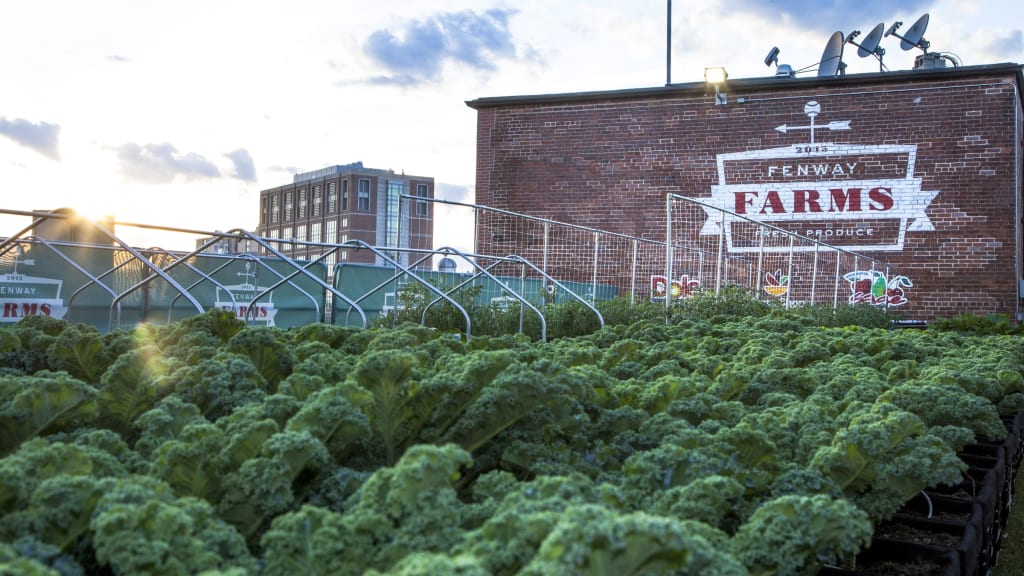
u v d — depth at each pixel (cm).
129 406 279
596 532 130
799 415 335
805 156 2111
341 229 10900
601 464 264
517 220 2298
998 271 1973
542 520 146
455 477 180
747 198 2145
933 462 268
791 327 795
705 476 225
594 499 179
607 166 2244
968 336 954
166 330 418
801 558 185
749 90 2148
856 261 1905
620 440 281
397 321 973
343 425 226
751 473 243
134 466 217
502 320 1042
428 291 1047
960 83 2009
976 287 1986
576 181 2264
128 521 147
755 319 982
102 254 1188
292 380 282
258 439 207
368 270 1431
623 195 2230
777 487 243
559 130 2284
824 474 269
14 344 364
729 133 2162
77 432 246
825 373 483
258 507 193
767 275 2119
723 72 2092
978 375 471
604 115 2250
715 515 203
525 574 129
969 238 1995
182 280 1263
